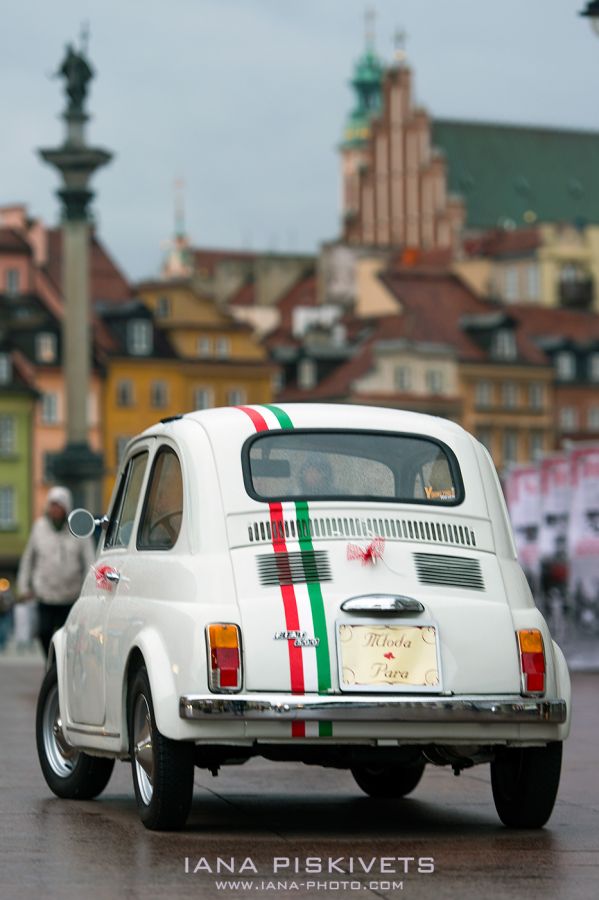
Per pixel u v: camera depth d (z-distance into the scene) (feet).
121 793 59.93
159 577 50.78
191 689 48.06
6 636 235.20
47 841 48.42
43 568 103.96
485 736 48.93
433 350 564.30
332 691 48.14
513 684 49.44
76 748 57.31
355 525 50.47
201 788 61.77
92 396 514.68
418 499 51.44
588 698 105.70
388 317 574.97
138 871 43.65
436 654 48.96
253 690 48.01
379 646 48.65
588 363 593.83
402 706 48.06
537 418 579.48
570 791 60.54
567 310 620.08
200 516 50.24
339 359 563.89
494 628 49.70
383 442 52.19
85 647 55.57
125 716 51.85
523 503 148.36
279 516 50.16
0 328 502.38
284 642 48.24
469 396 570.46
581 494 137.90
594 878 42.96
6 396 495.00
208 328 534.37
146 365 522.88
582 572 138.10
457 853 46.62
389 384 558.15
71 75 282.97
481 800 58.90
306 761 50.31
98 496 289.12
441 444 52.60
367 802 58.13
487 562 51.06
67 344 289.12
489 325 578.25
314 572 49.49
